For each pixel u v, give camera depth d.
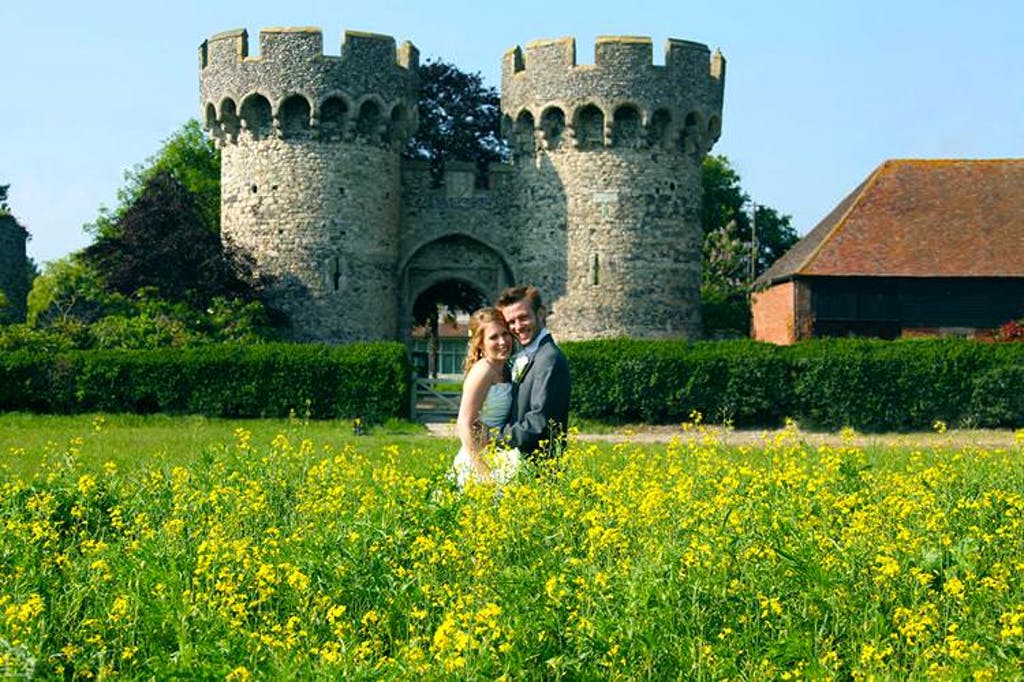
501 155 53.50
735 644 6.80
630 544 8.20
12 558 8.49
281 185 38.03
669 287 38.62
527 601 6.94
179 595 7.41
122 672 6.77
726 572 7.48
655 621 6.86
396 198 39.69
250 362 30.83
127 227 39.31
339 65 37.88
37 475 12.37
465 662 5.98
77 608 7.48
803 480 9.88
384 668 6.08
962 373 29.44
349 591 7.63
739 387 30.30
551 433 10.20
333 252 38.16
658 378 30.42
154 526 10.05
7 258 58.53
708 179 68.00
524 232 39.66
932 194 41.28
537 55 38.75
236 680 6.10
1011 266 39.09
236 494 10.18
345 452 13.30
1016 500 9.20
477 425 10.23
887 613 7.25
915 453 14.35
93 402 31.14
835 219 42.91
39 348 33.22
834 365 29.81
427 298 54.69
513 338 10.43
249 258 38.22
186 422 29.58
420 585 7.55
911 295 39.62
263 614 7.18
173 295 37.97
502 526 8.10
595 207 38.34
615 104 37.81
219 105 38.56
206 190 59.69
